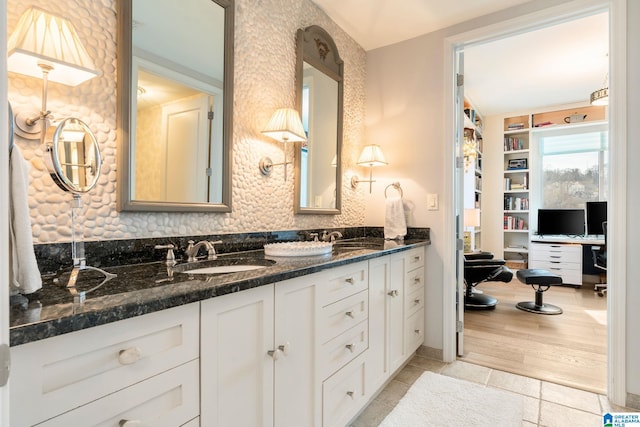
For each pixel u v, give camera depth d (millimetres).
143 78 1290
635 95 1780
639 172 1771
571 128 5090
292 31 2057
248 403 1022
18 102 986
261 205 1850
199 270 1354
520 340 2750
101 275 1041
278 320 1138
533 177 5316
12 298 750
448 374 2178
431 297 2494
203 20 1517
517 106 5094
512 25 2209
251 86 1775
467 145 4453
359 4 2227
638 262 1776
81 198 1064
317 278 1335
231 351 966
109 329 690
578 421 1670
